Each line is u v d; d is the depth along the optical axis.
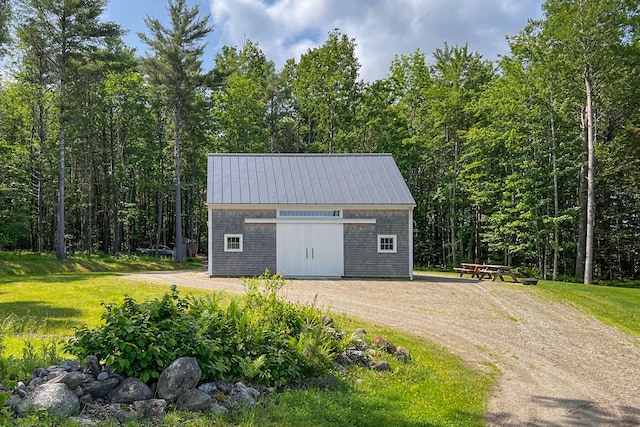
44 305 13.57
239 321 7.41
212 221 23.83
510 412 7.22
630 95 27.67
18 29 27.92
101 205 43.22
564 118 29.55
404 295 18.28
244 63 49.62
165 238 53.12
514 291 19.77
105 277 22.77
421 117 42.22
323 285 20.61
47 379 5.54
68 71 28.94
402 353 9.62
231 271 23.80
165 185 42.47
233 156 27.72
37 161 36.16
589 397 8.20
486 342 11.96
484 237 36.91
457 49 37.78
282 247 24.02
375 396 7.02
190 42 35.09
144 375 5.75
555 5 26.38
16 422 4.53
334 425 5.71
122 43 37.81
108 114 38.56
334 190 25.11
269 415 5.79
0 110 35.00
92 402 5.44
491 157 33.97
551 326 14.21
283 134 52.50
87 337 6.17
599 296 19.27
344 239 24.20
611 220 33.16
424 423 6.18
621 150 29.97
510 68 30.88
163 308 6.61
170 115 42.56
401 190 25.28
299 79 45.97
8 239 36.38
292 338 7.57
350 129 42.84
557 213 29.55
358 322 12.84
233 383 6.48
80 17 28.94
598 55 25.30
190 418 5.36
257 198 24.16
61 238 29.70
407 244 24.28
